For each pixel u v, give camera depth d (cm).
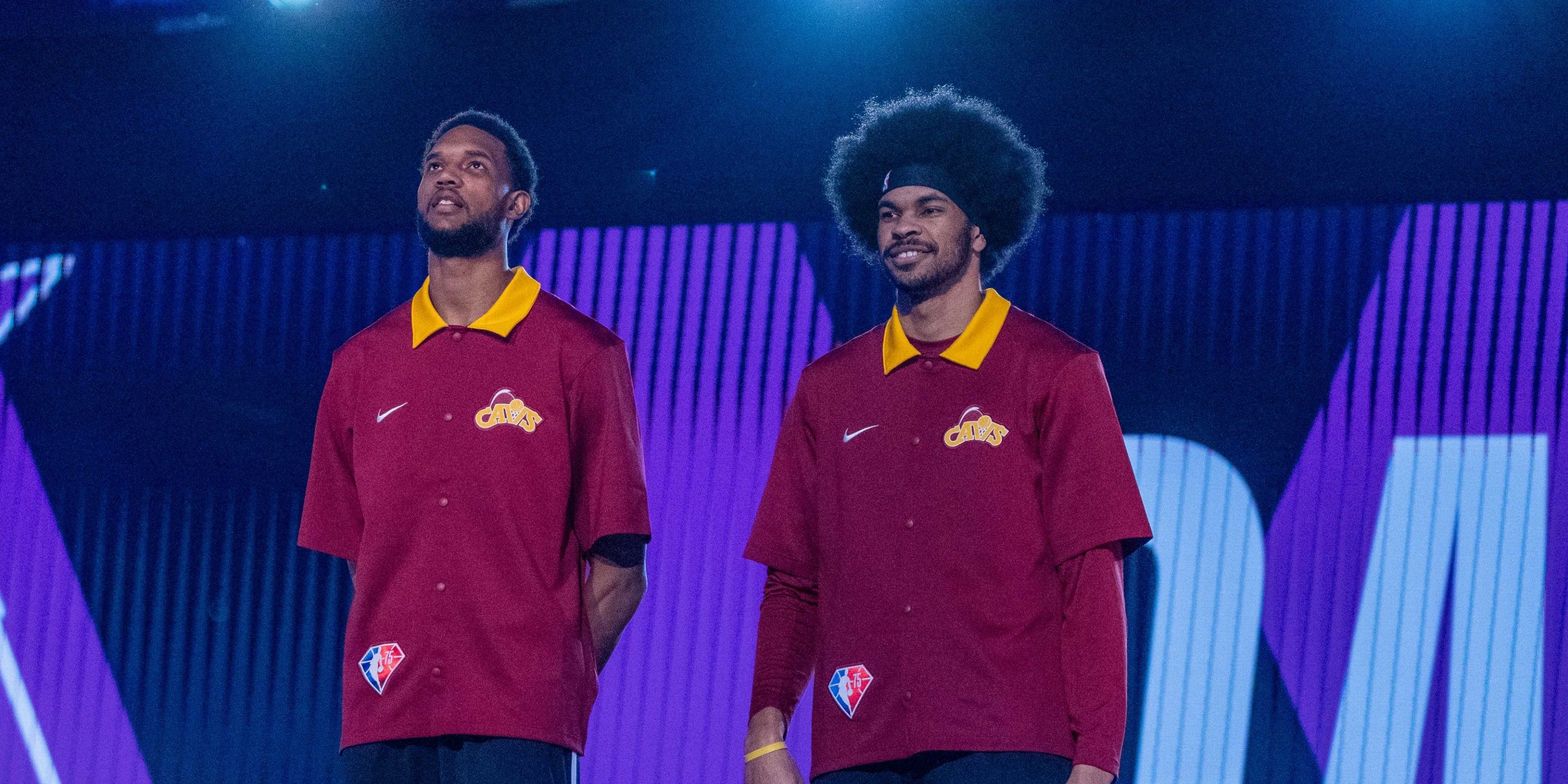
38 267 1259
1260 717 1017
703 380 1123
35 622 1216
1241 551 1035
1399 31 986
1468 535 1007
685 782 1090
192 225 1206
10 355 1254
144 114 1170
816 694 466
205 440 1217
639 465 500
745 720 1088
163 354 1232
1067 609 444
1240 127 1007
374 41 1126
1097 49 1022
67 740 1195
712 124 1077
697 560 1110
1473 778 984
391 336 500
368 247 1209
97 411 1236
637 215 1127
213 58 1154
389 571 477
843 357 491
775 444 1109
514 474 479
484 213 494
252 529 1200
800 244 1116
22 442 1243
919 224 469
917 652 444
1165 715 1029
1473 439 1014
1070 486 447
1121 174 1029
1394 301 1036
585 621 491
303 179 1153
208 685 1187
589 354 494
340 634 1173
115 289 1247
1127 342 1066
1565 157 973
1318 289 1048
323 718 1165
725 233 1125
